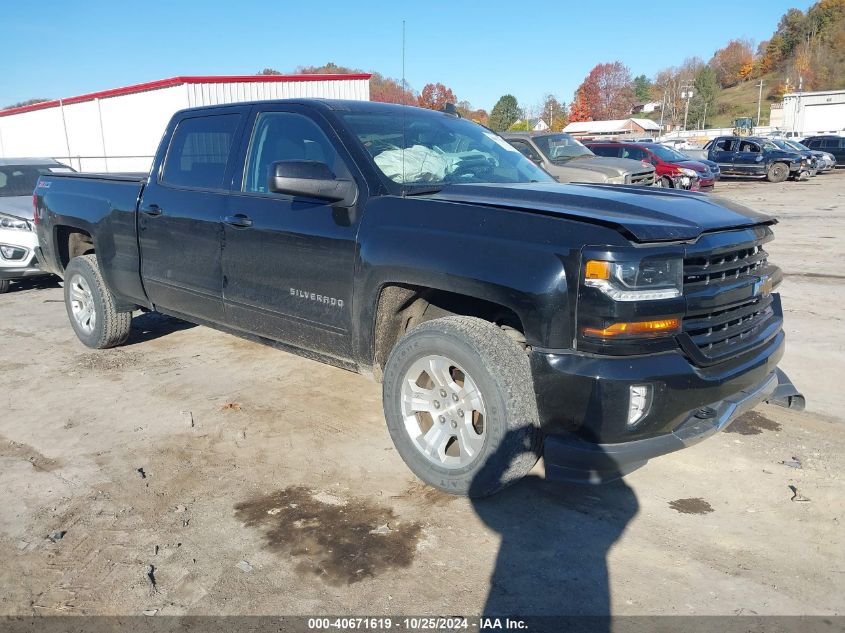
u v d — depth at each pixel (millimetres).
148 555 3018
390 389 3570
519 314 3025
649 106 138250
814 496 3510
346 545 3090
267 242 4137
